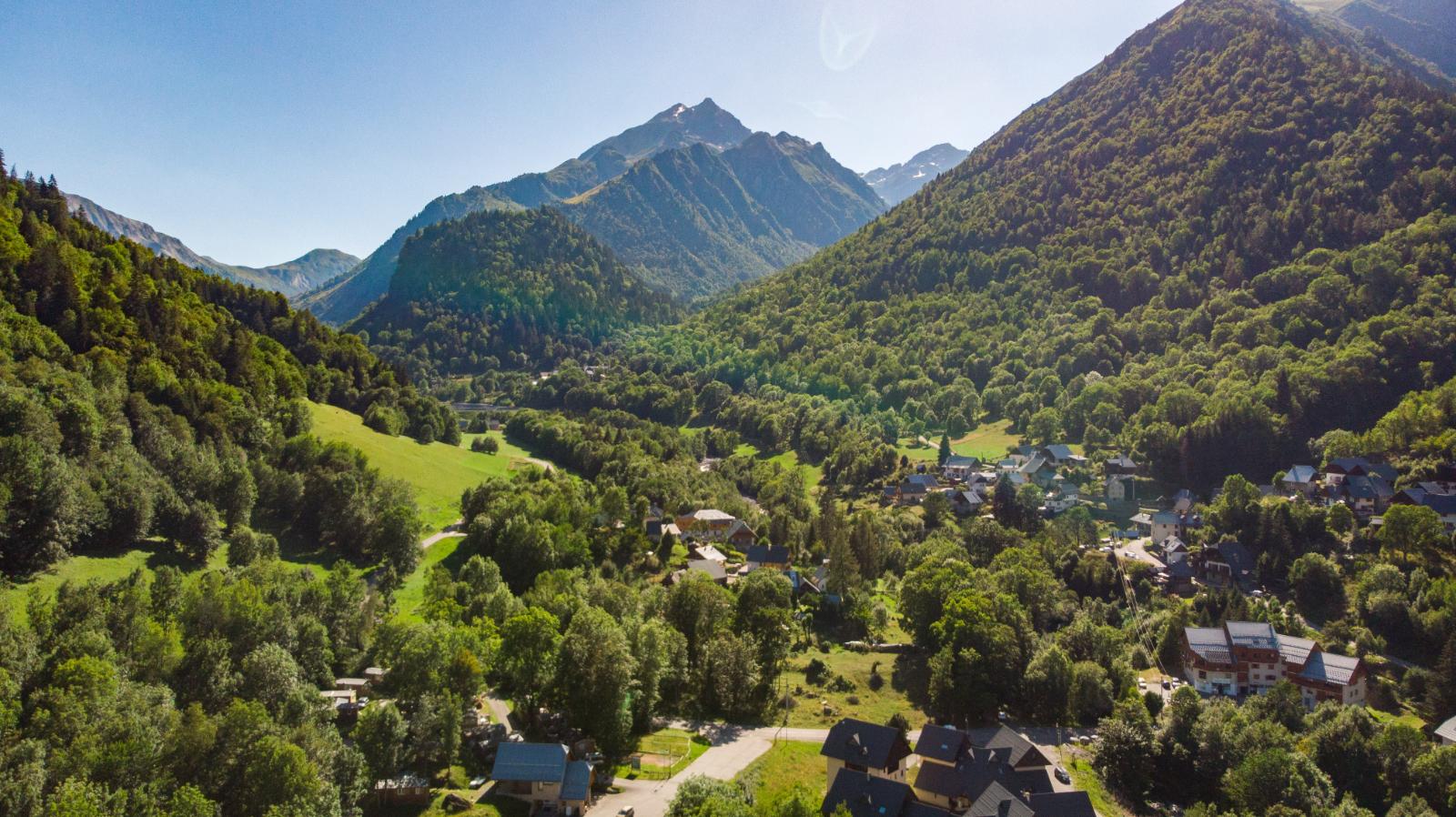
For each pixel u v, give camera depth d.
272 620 85.56
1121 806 89.06
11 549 88.25
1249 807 83.56
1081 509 183.12
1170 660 122.00
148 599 83.81
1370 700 107.44
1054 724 106.81
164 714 65.62
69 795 53.47
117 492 103.88
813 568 157.00
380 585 120.69
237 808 62.09
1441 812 80.19
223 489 124.00
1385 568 127.06
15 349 119.00
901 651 127.75
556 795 74.19
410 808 71.88
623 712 86.69
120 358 136.25
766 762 88.31
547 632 90.00
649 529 169.25
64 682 63.72
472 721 87.69
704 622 113.12
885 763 83.00
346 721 82.31
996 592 127.62
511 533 137.62
